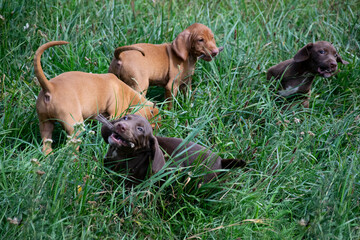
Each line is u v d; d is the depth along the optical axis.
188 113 6.88
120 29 8.90
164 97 8.05
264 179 5.92
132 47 6.83
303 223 4.82
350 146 6.80
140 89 7.21
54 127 6.34
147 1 10.40
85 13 8.91
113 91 6.30
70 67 7.62
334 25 10.34
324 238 4.69
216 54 7.79
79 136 5.67
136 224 5.02
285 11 10.83
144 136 5.20
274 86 7.68
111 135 5.17
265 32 9.95
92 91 5.99
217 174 5.71
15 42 7.76
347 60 9.02
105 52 8.34
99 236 4.70
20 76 7.11
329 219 4.90
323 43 7.66
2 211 4.55
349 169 5.60
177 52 7.64
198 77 8.27
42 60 7.61
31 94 6.79
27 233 4.16
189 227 5.22
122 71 7.18
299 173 6.10
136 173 5.41
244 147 6.39
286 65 7.89
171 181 5.35
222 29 9.65
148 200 5.32
